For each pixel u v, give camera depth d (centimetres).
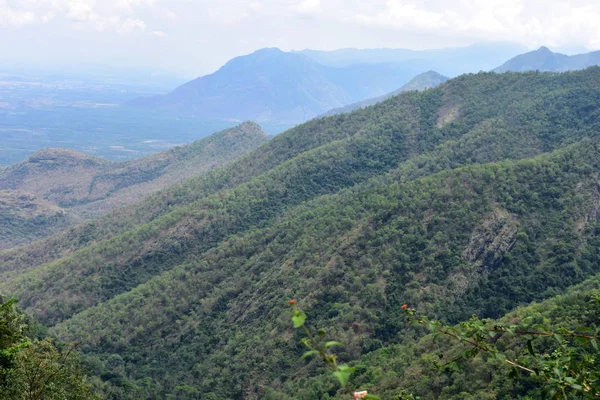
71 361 3312
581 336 958
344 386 731
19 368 2353
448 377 4134
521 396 3434
